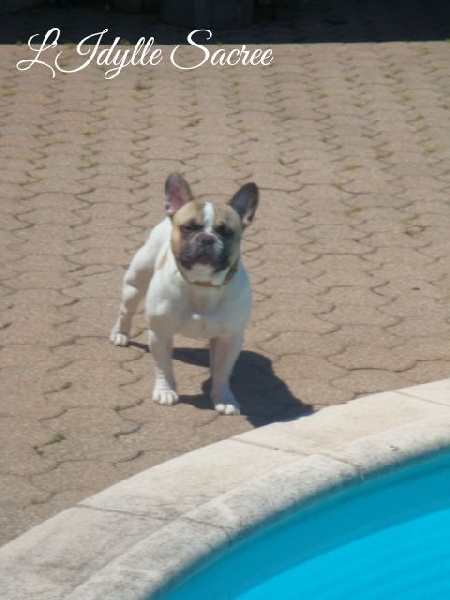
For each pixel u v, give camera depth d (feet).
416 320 23.71
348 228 28.58
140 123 35.65
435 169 32.83
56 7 47.70
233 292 18.79
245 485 16.38
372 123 36.45
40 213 28.71
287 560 16.52
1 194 29.86
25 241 26.99
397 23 48.24
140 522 15.42
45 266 25.62
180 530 15.12
